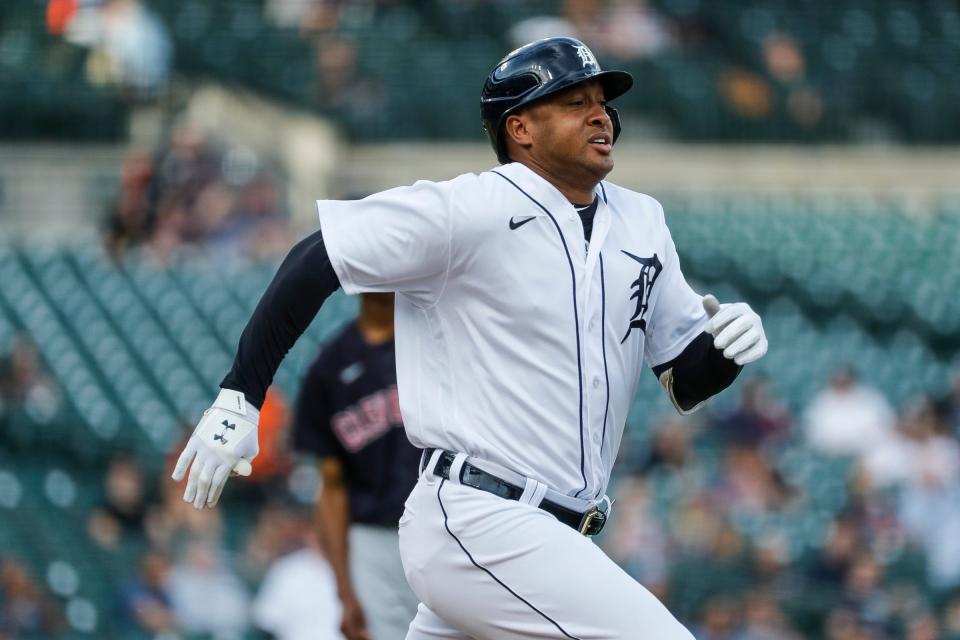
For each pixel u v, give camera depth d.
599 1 59.97
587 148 11.68
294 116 54.19
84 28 53.47
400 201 11.44
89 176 51.50
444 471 11.66
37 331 42.84
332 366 18.59
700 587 31.98
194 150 49.88
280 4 58.34
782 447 39.41
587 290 11.66
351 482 18.80
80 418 38.16
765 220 55.25
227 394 11.51
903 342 49.50
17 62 53.69
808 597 31.88
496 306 11.50
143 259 47.50
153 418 38.69
